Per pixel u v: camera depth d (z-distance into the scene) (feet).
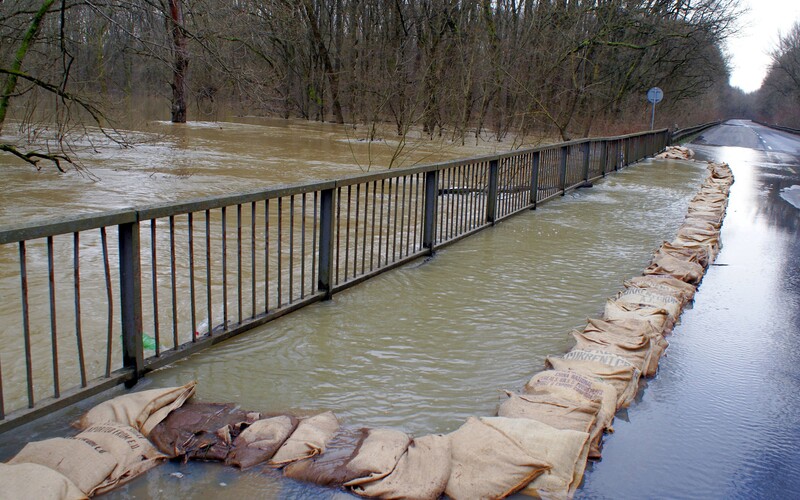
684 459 11.94
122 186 41.27
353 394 13.66
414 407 13.21
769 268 26.94
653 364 15.49
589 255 26.66
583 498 10.59
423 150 77.46
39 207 33.30
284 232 28.76
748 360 16.74
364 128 113.91
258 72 71.87
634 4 92.43
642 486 11.03
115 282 20.47
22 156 41.09
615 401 13.32
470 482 10.45
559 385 13.35
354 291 20.39
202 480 10.50
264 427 11.63
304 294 18.85
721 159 93.35
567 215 36.11
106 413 11.64
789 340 18.30
